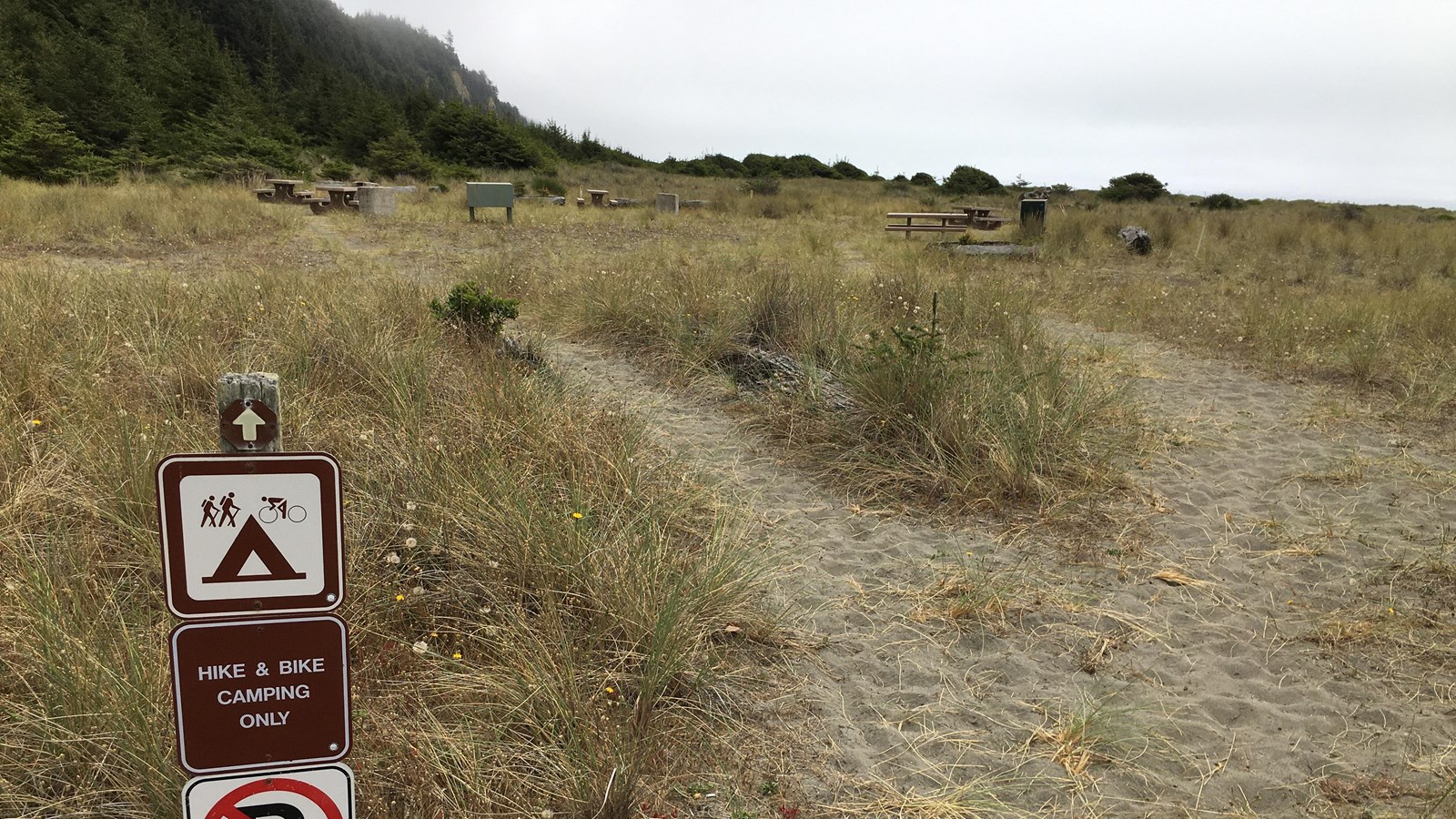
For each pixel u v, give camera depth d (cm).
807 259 1334
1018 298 917
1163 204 3209
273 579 169
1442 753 292
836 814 265
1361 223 2241
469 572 357
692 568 366
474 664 309
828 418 575
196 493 162
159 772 230
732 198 2630
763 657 344
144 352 539
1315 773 285
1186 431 611
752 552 422
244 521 165
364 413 487
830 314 756
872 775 283
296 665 173
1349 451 578
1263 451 579
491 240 1539
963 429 528
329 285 785
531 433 472
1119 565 427
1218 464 556
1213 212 2438
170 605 164
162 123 3084
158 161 2611
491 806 250
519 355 669
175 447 386
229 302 680
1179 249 1639
